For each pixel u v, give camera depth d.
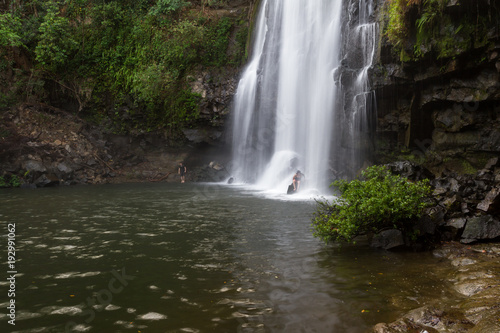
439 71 13.17
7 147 20.95
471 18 11.75
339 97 17.14
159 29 26.61
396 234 6.88
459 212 7.41
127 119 25.58
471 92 12.87
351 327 3.83
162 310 4.28
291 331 3.75
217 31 25.94
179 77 25.20
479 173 10.66
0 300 4.59
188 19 26.83
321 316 4.10
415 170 12.64
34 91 25.33
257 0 24.84
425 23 12.53
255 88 22.80
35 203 13.56
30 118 23.94
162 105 25.00
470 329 3.42
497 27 11.26
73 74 25.73
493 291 4.35
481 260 5.85
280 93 21.17
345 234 6.76
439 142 14.52
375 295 4.67
